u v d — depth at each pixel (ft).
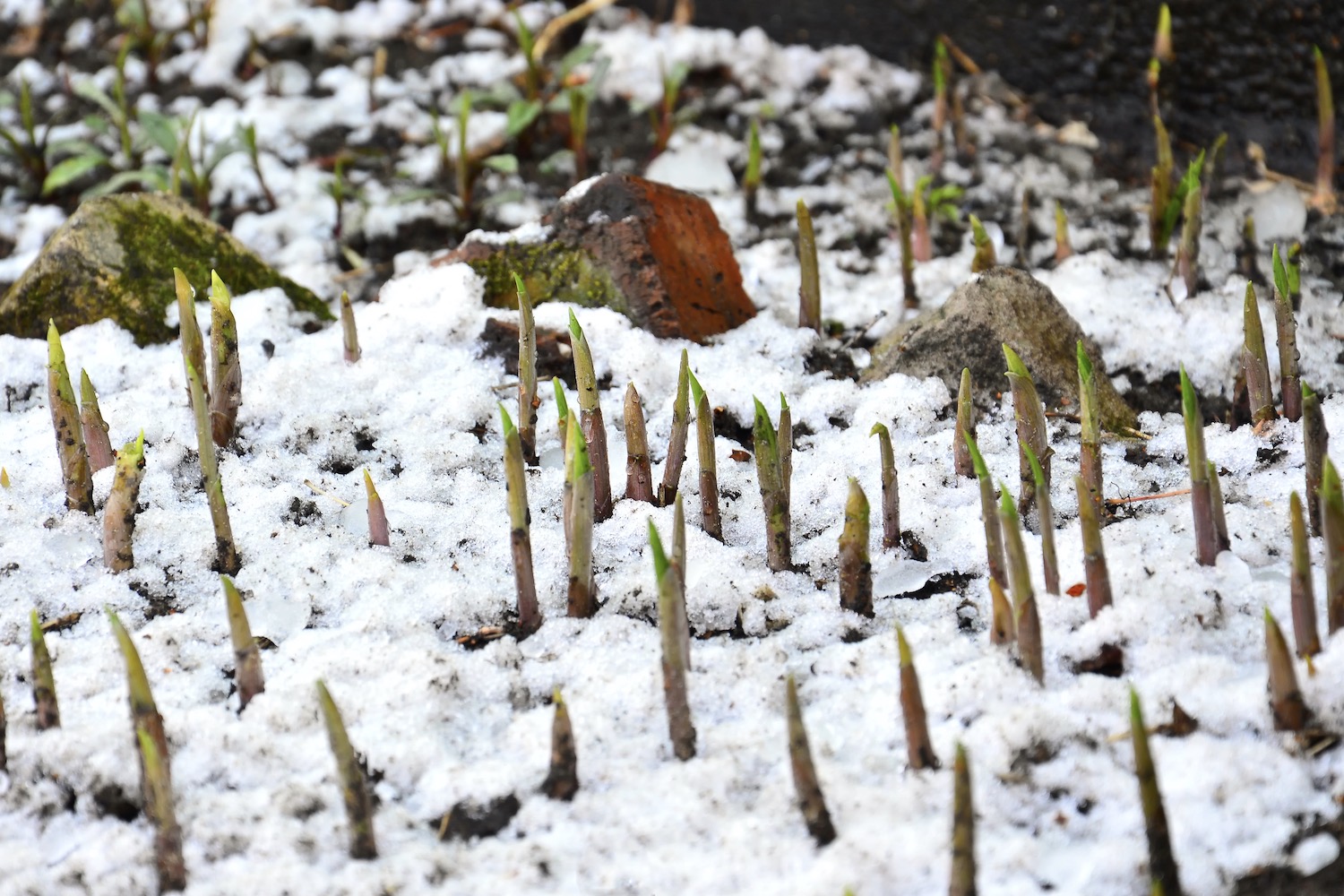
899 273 15.07
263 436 11.61
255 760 8.16
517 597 9.64
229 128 17.60
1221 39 16.49
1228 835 7.52
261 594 9.70
